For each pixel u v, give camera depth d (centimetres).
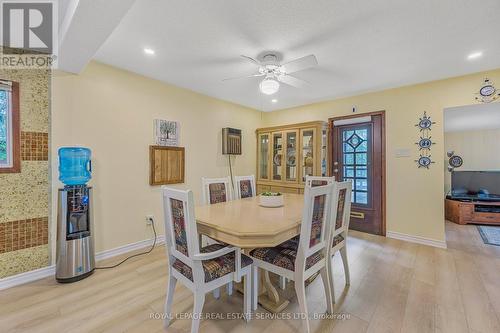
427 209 312
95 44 180
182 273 152
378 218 353
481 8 162
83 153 235
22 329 153
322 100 404
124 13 144
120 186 273
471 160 396
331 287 185
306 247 149
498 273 229
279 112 473
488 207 390
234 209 210
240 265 159
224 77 295
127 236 279
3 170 200
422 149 315
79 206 220
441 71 274
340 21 177
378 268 243
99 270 235
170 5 160
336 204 184
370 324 160
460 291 198
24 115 210
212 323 162
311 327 157
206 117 375
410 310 174
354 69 268
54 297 189
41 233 220
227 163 414
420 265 249
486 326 156
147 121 297
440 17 172
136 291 199
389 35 196
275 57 231
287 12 167
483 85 275
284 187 432
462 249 293
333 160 401
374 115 355
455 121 340
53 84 225
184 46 216
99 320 163
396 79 301
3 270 201
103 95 257
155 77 297
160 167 308
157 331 153
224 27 186
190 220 135
